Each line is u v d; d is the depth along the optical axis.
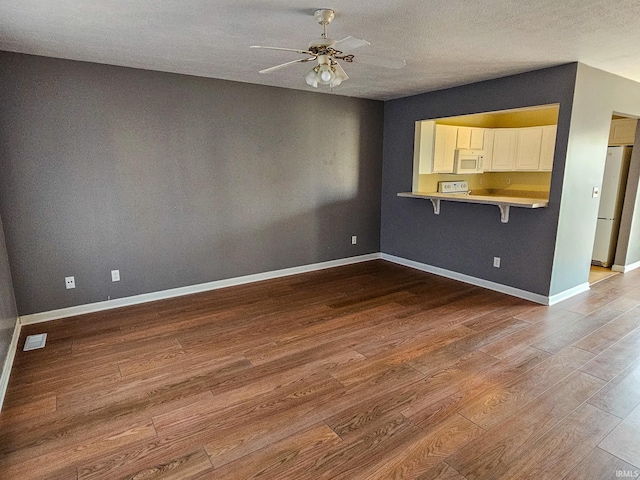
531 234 4.06
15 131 3.29
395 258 5.79
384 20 2.50
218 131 4.30
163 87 3.91
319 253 5.39
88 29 2.66
